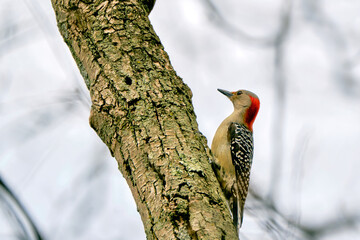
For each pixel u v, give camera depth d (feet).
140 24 23.77
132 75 21.74
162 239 16.88
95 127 21.77
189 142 19.88
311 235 36.86
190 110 21.71
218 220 17.22
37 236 31.42
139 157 19.52
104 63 22.16
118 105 21.02
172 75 22.54
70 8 24.07
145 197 18.44
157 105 20.90
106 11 23.68
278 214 34.76
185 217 17.16
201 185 18.31
